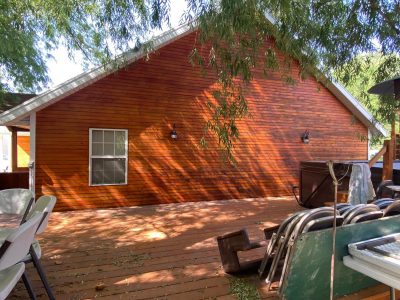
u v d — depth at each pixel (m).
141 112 6.55
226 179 7.36
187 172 6.98
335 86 7.90
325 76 5.25
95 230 4.63
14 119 5.47
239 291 2.62
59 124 5.89
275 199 7.49
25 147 12.62
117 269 3.10
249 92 7.49
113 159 6.35
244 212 6.00
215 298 2.51
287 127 8.00
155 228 4.77
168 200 6.82
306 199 6.34
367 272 1.71
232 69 3.73
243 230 2.78
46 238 4.20
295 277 2.02
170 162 6.82
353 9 4.12
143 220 5.30
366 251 1.79
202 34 3.69
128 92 6.41
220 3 3.28
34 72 9.44
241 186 7.52
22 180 7.11
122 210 6.11
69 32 6.69
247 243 2.75
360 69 4.80
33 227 1.64
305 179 6.45
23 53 8.09
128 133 6.45
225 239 2.98
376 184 6.18
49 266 3.16
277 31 3.94
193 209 6.24
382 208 2.64
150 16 4.26
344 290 2.36
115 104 6.31
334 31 4.21
